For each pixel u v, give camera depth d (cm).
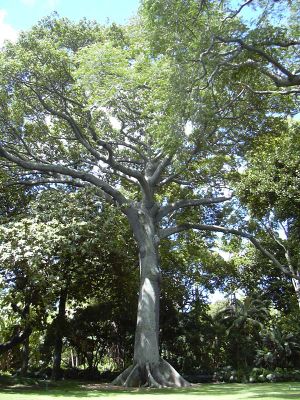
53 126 2316
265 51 1345
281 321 2781
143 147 2386
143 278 1892
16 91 2011
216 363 2512
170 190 2561
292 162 1767
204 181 2394
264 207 1908
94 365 2673
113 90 1706
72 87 1900
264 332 2511
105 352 2745
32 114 2159
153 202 2100
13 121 2072
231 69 1380
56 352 2214
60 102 2070
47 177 2286
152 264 1917
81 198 2055
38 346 2741
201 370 2477
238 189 1948
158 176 2117
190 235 2719
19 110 2069
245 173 2119
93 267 1972
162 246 2619
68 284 2005
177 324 2567
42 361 2805
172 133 1434
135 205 2077
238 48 1245
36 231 1714
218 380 2283
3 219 1889
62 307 2192
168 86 1388
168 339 2559
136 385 1644
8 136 2152
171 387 1596
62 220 1886
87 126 2047
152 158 2253
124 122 2189
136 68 1695
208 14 1280
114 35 2152
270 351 2461
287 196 1745
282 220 2112
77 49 2133
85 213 1953
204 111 1445
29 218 1838
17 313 1838
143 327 1764
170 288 2642
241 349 2488
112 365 3002
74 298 2362
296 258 2667
